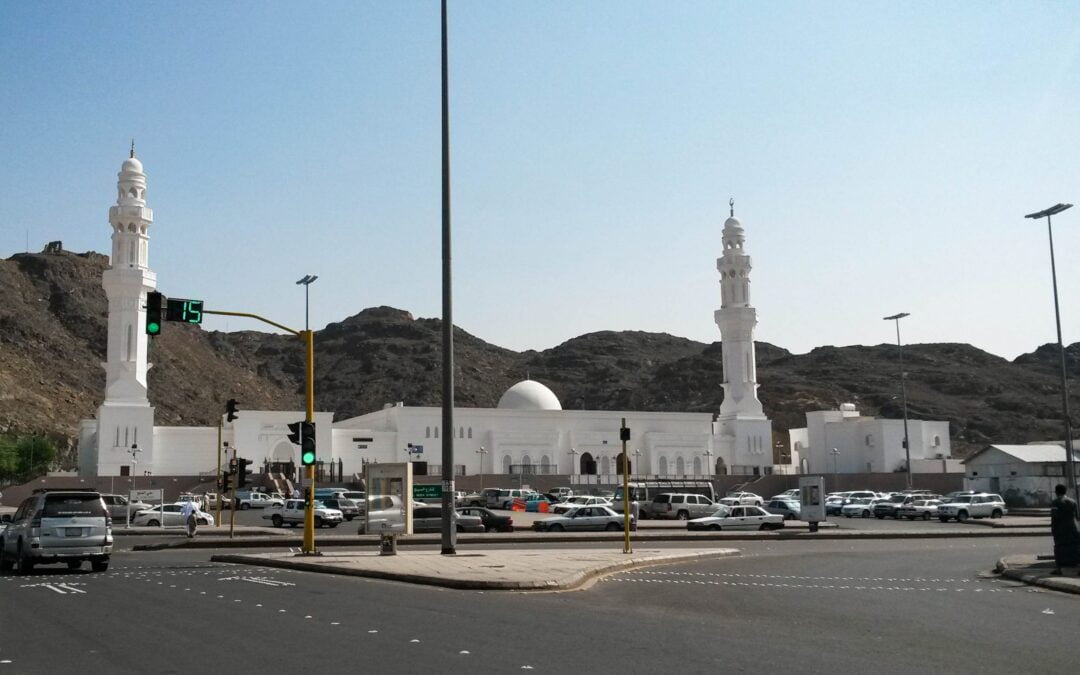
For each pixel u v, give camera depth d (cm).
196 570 3152
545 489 11419
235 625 1842
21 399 17288
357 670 1398
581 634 1734
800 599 2347
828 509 8325
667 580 2825
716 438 12850
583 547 4531
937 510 7275
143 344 10506
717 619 1961
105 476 9975
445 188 3597
